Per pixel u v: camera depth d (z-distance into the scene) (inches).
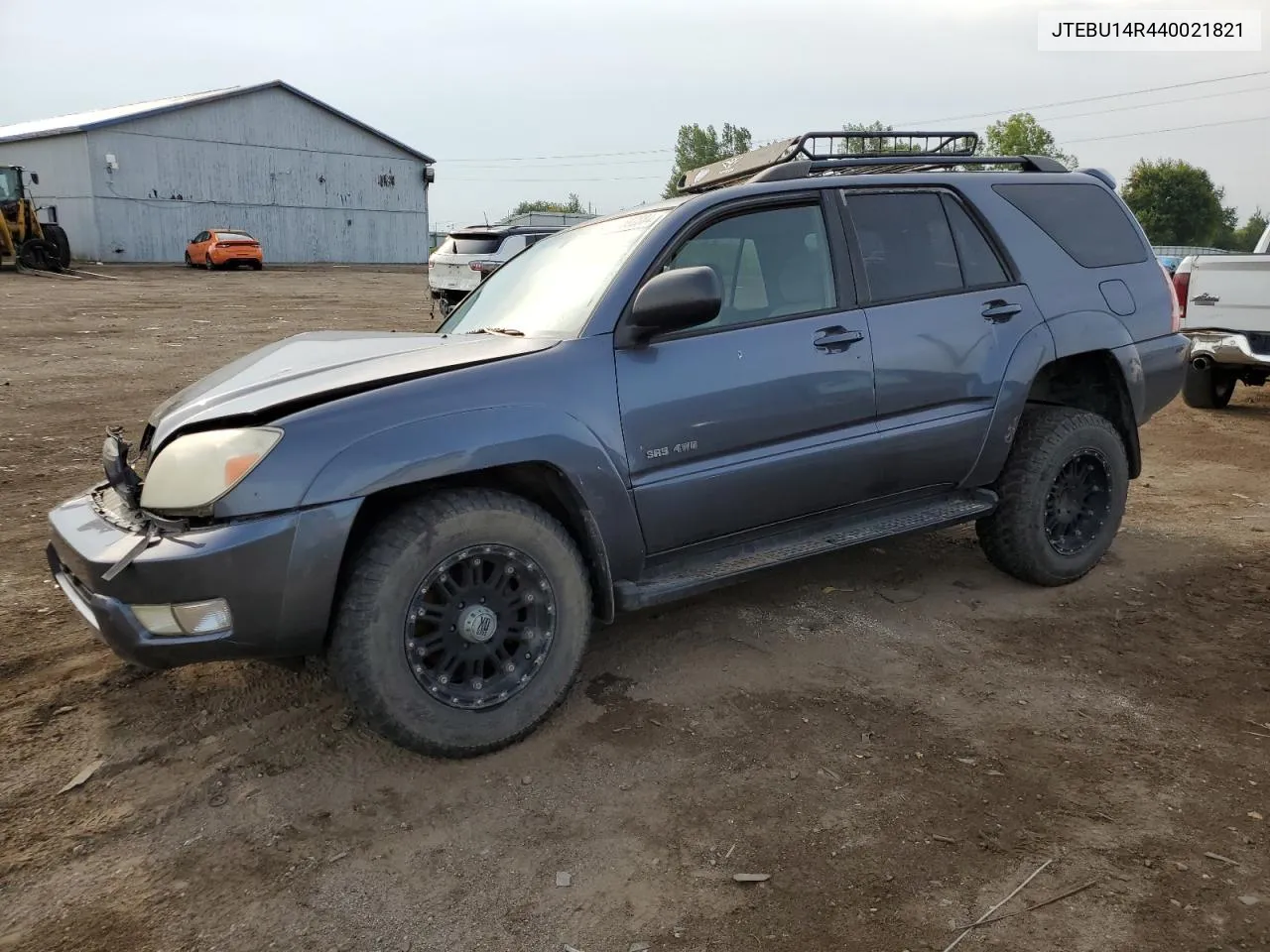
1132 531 215.2
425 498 115.6
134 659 109.9
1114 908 91.6
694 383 132.0
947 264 161.2
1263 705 132.8
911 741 123.3
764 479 138.9
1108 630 158.9
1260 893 93.5
